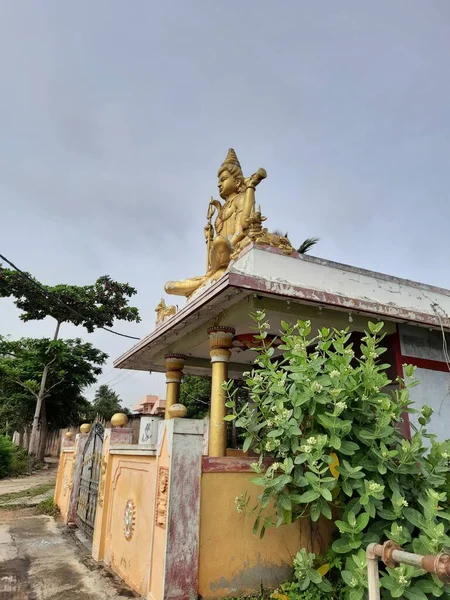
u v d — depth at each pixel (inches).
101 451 295.4
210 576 160.4
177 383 325.1
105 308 1032.2
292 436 160.4
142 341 318.7
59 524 364.2
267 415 170.1
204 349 324.2
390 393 249.4
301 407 162.9
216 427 232.8
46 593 197.8
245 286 193.9
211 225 319.3
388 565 107.8
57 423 1162.0
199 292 266.2
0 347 1011.3
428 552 131.6
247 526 171.0
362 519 141.1
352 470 147.5
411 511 147.3
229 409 247.8
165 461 169.9
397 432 168.6
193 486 164.7
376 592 110.2
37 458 975.0
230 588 162.1
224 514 168.4
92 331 1064.8
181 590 153.3
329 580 161.6
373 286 255.9
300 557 147.9
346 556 153.7
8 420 1269.7
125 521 217.6
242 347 303.6
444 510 159.0
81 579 217.0
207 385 967.6
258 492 176.7
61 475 443.2
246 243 245.4
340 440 148.5
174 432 166.4
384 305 233.1
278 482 150.5
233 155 319.0
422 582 126.8
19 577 221.8
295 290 207.2
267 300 219.8
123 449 229.8
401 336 254.2
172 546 155.9
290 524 177.6
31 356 1006.4
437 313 270.4
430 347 262.2
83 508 328.5
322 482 147.2
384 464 152.1
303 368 162.4
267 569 170.1
